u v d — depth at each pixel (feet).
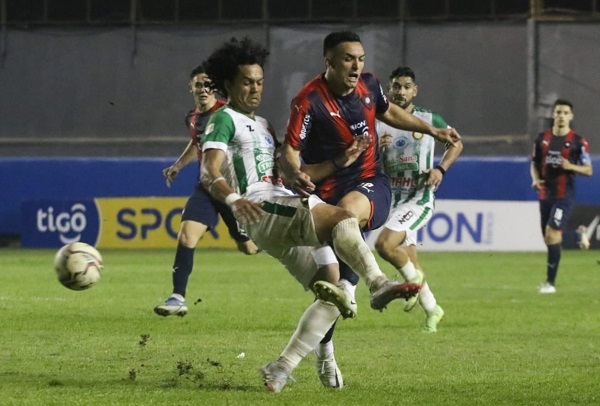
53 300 122.31
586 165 151.33
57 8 269.23
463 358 78.18
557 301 128.36
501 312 114.52
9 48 270.26
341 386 64.23
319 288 57.31
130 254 214.90
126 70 269.44
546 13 257.14
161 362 74.43
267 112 265.75
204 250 227.81
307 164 67.92
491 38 260.21
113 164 240.32
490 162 228.84
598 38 255.70
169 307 101.60
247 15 266.57
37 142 269.85
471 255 215.31
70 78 270.26
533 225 222.89
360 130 66.90
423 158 100.22
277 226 61.93
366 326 99.66
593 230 229.04
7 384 64.39
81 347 82.17
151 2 268.21
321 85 66.18
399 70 100.73
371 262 58.90
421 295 95.61
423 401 59.67
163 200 231.71
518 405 58.70
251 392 61.87
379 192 67.21
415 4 262.26
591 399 60.70
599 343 87.81
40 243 235.81
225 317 105.91
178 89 268.82
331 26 264.11
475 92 261.24
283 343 85.71
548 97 257.34
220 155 62.44
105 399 59.00
